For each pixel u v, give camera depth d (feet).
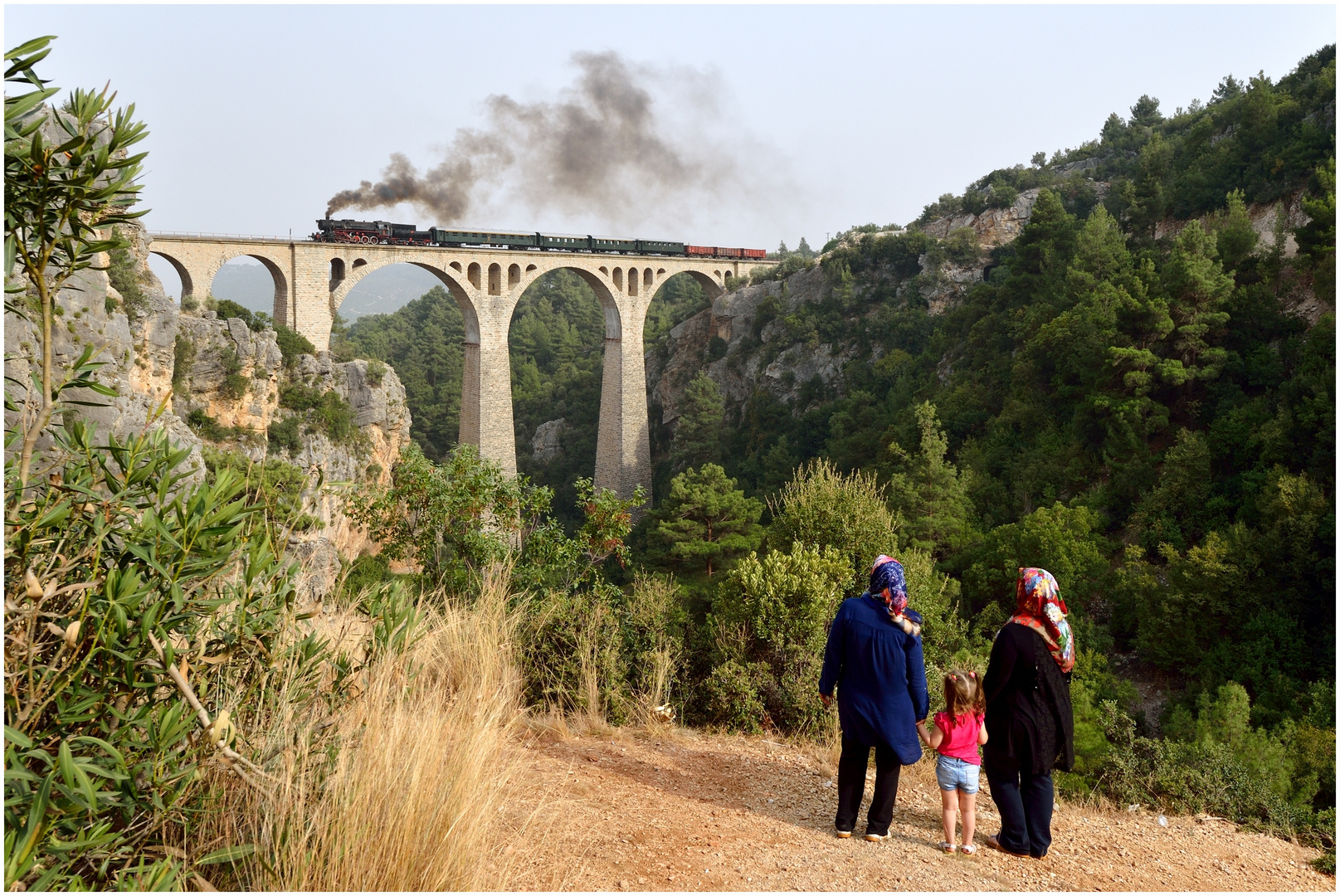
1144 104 319.88
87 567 9.82
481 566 31.32
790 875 13.71
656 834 14.98
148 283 135.33
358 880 10.32
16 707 8.57
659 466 266.36
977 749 16.05
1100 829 18.85
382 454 184.55
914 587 31.65
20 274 11.08
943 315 234.99
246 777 10.77
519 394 335.06
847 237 279.08
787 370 250.37
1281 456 110.11
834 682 16.42
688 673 26.08
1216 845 18.85
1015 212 254.47
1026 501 137.08
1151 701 102.17
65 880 8.65
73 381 9.95
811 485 32.91
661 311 393.09
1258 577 98.84
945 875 14.40
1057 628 15.99
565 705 23.56
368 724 12.79
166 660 9.45
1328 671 89.97
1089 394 139.74
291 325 166.61
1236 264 144.25
